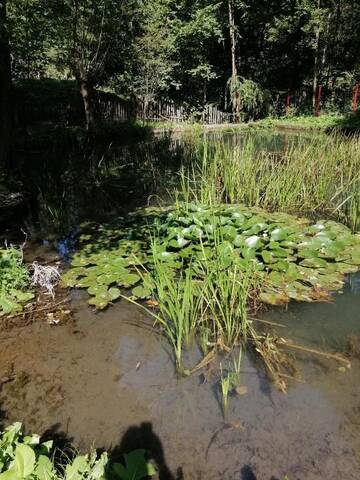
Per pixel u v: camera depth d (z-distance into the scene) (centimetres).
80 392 197
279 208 476
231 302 244
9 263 296
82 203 521
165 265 304
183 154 812
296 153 576
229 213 373
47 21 834
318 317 255
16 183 508
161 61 1309
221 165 575
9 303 267
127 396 195
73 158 820
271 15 1527
